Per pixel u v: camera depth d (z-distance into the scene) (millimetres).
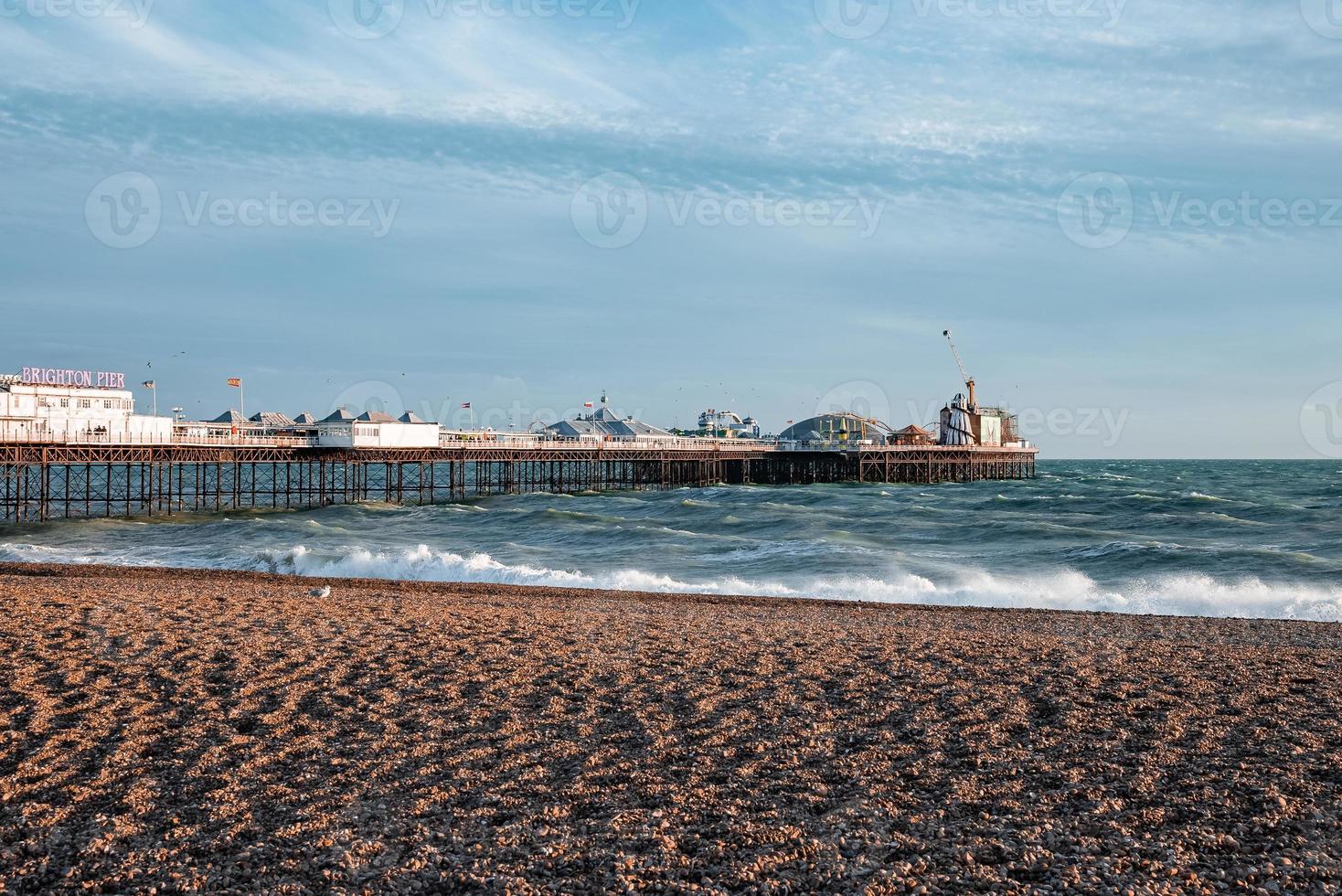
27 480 60656
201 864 9039
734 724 13461
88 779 11109
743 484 105375
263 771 11445
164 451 65062
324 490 72688
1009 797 10734
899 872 8906
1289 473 163375
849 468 111125
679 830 9836
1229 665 17484
